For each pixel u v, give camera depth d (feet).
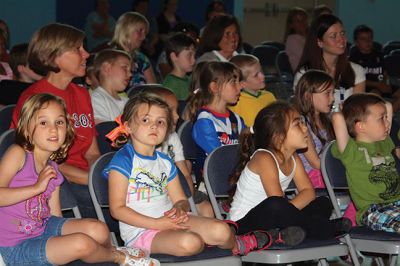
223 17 24.20
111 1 39.24
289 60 31.40
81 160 15.46
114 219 13.73
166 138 14.33
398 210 14.87
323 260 14.15
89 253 11.77
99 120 17.92
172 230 12.76
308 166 17.60
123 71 18.42
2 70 23.71
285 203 13.75
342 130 15.64
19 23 36.65
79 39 15.31
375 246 14.33
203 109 17.40
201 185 17.29
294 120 14.52
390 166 15.66
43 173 11.97
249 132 14.88
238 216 14.48
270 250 13.28
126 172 13.03
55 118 12.41
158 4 40.63
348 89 21.42
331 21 21.09
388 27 46.19
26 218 12.35
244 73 19.70
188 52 23.32
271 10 44.57
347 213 16.22
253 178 14.43
